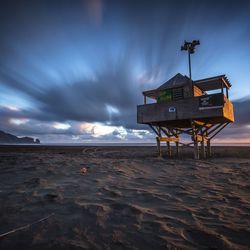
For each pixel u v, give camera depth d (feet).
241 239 8.83
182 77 52.47
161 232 9.48
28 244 8.38
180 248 8.07
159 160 43.98
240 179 22.77
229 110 50.26
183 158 52.03
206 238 8.90
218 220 10.96
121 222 10.64
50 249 7.98
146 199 14.84
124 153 78.02
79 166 31.60
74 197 15.08
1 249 8.00
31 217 11.31
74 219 11.02
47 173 25.44
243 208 12.94
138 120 54.34
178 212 12.17
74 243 8.44
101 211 12.20
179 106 47.96
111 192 16.58
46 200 14.34
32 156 54.03
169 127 62.39
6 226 10.17
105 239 8.82
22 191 16.76
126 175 24.98
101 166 31.89
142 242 8.55
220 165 35.63
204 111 44.62
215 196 15.74
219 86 51.88
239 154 67.21
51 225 10.25
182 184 20.04
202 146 56.29
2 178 22.44
